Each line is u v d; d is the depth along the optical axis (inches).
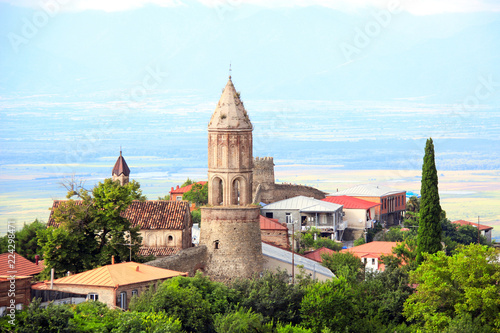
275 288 3754.9
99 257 3969.0
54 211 4126.5
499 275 3769.7
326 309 3695.9
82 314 2992.1
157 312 3228.3
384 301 3993.6
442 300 3826.3
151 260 4084.6
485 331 3607.3
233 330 3304.6
